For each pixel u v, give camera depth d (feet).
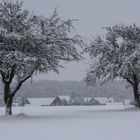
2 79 108.37
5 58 97.81
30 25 104.53
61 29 105.91
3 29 99.76
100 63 149.38
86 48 149.28
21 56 96.73
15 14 104.83
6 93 108.06
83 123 71.36
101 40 151.02
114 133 51.24
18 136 50.03
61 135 50.08
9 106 108.06
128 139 43.93
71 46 107.14
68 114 110.93
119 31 150.51
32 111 142.61
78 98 382.22
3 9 104.58
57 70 110.63
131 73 145.48
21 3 106.22
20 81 107.96
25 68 100.78
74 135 49.73
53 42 103.65
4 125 70.33
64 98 374.02
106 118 85.97
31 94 492.95
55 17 108.06
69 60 109.81
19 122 78.02
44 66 106.22
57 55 103.96
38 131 56.49
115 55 145.59
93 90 497.87
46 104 376.89
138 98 150.61
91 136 48.11
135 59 141.79
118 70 143.23
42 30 104.88
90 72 151.74
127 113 110.22
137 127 60.18
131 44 146.41
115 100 452.76
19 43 101.19
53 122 75.72
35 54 102.53
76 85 513.45
